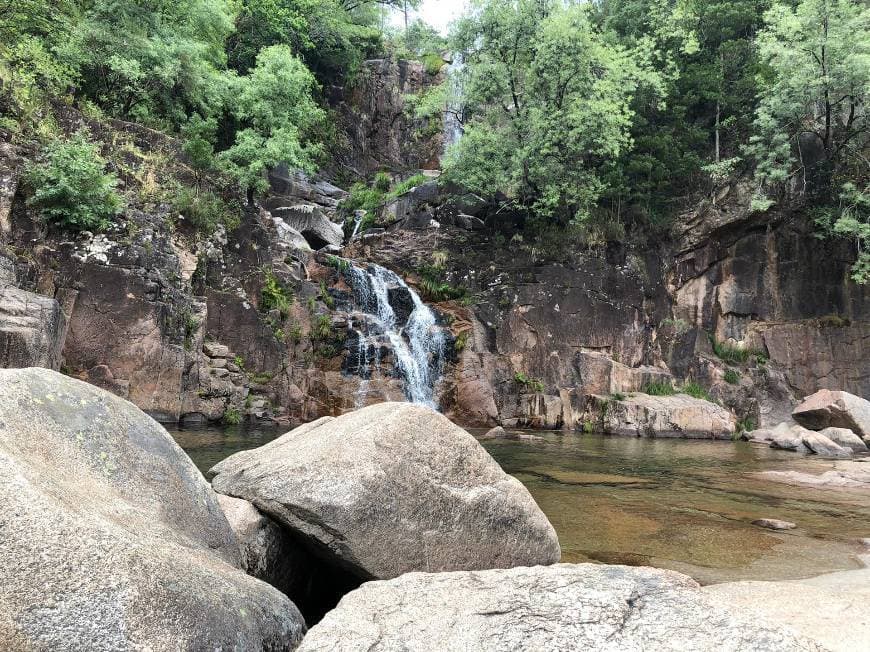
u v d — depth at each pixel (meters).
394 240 26.59
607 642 2.19
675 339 25.77
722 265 27.33
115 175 16.86
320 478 4.16
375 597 2.66
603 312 24.53
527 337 23.47
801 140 27.95
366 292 22.80
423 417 4.70
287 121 23.23
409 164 39.97
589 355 23.48
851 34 25.16
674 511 8.56
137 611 2.20
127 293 15.15
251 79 23.83
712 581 5.51
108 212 15.69
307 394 19.03
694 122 30.92
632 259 26.08
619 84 25.59
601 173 27.67
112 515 2.75
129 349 14.95
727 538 7.15
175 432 14.24
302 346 19.75
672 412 21.23
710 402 23.11
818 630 3.77
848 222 24.75
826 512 8.81
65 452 3.00
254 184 21.16
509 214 26.62
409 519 4.21
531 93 25.86
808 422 22.03
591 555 6.25
